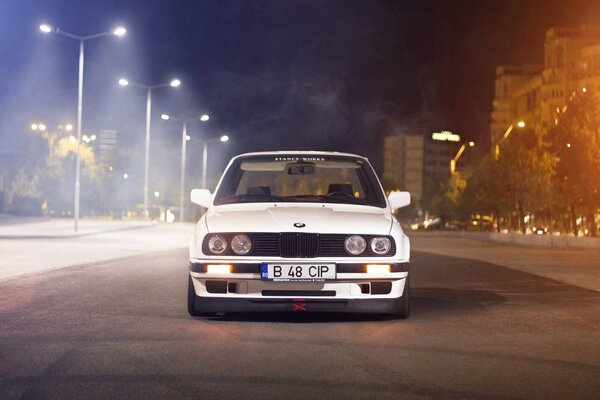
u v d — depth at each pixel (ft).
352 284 24.17
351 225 24.52
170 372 17.65
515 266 59.52
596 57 275.59
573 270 55.36
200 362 18.75
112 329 23.53
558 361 19.34
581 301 33.17
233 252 24.13
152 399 15.29
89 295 33.01
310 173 29.40
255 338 22.06
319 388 16.26
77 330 23.34
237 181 29.63
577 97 121.29
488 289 38.63
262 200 27.91
